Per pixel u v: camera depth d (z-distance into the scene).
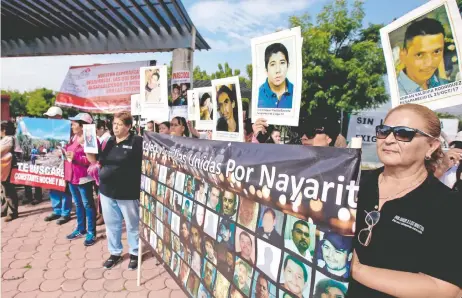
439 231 0.99
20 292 2.75
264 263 1.38
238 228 1.55
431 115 1.11
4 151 4.43
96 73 7.60
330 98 9.06
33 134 4.66
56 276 3.02
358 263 1.08
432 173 1.15
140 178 3.05
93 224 3.75
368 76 8.65
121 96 7.42
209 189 1.81
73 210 5.10
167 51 7.47
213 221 1.77
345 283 1.02
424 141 1.09
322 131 2.63
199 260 1.92
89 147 3.11
